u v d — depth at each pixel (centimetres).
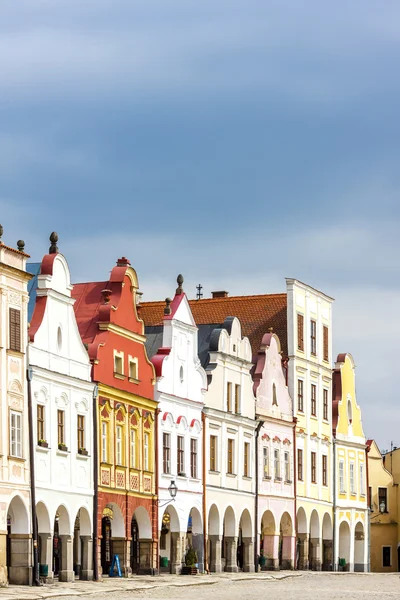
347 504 12081
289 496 10812
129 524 8262
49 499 7306
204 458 9350
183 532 9000
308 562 11225
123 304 8375
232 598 6838
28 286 7731
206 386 9462
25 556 7025
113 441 8112
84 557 7750
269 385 10600
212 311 11394
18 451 7031
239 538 10338
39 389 7269
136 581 7856
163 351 8950
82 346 7819
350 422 12350
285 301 11300
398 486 13762
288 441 10906
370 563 13200
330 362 12031
